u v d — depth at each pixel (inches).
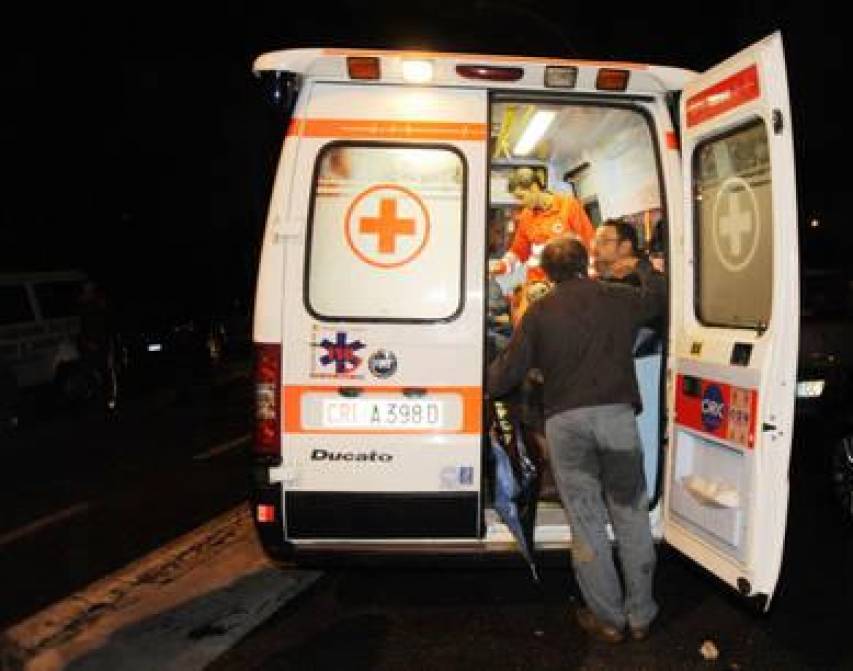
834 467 218.8
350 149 146.1
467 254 146.3
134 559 207.5
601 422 146.2
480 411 147.3
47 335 447.2
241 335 668.7
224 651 152.6
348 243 145.9
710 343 145.3
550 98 151.8
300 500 146.3
